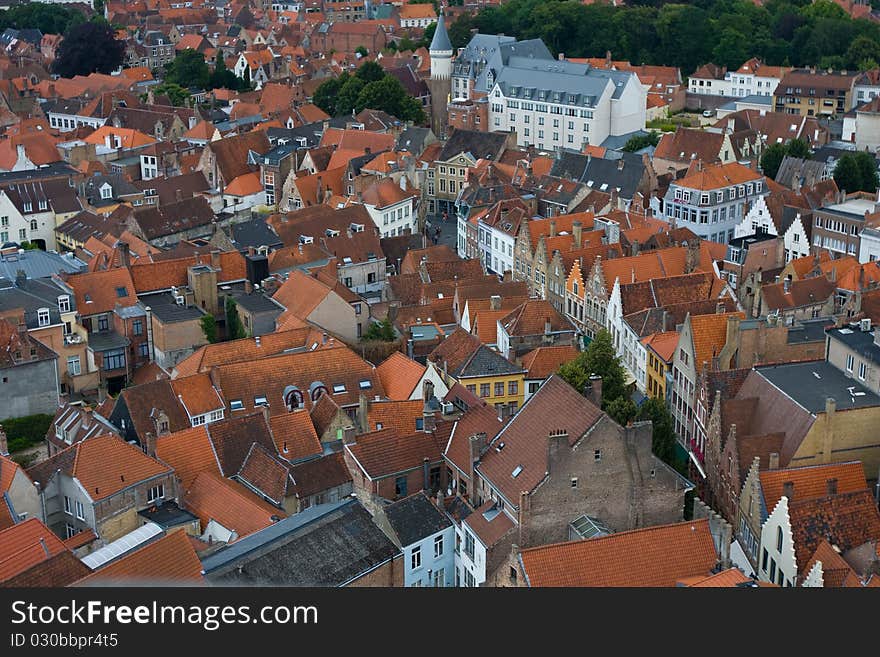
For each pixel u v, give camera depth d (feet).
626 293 549.54
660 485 363.15
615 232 634.02
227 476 415.23
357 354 515.50
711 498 420.77
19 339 485.97
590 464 354.13
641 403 500.74
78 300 547.49
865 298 504.84
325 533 353.31
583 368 468.34
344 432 412.98
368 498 399.65
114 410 453.17
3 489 378.12
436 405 443.32
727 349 462.60
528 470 361.10
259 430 427.33
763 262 655.35
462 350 501.15
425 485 408.26
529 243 644.27
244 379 474.08
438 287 595.47
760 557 365.40
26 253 614.34
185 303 573.74
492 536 354.13
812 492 373.81
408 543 362.53
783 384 419.74
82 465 384.47
